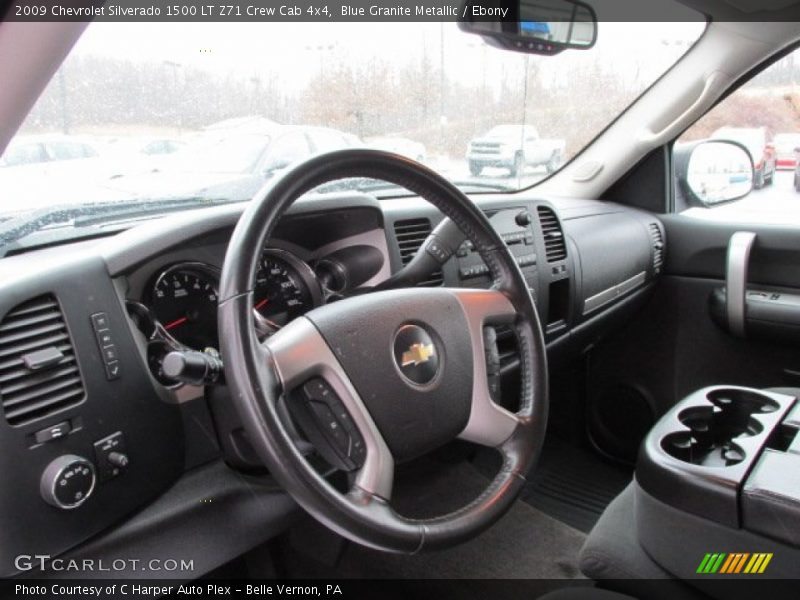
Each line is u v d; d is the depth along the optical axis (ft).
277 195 2.86
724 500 2.85
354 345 2.94
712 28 6.87
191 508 3.45
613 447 7.61
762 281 7.05
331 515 2.59
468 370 3.33
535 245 5.96
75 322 3.02
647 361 7.72
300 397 2.89
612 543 3.39
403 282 3.61
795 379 6.84
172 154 4.60
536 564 5.57
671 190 7.93
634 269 7.20
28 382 2.81
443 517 2.99
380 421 2.92
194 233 3.38
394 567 5.41
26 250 3.89
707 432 3.60
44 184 3.87
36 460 2.80
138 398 3.24
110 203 4.29
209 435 3.64
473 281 5.19
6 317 2.77
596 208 7.48
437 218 5.06
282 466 2.53
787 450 3.11
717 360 7.36
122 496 3.16
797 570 2.70
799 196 7.23
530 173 8.00
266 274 3.91
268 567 4.82
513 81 7.23
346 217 4.24
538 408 3.56
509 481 3.28
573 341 6.68
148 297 3.46
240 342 2.59
